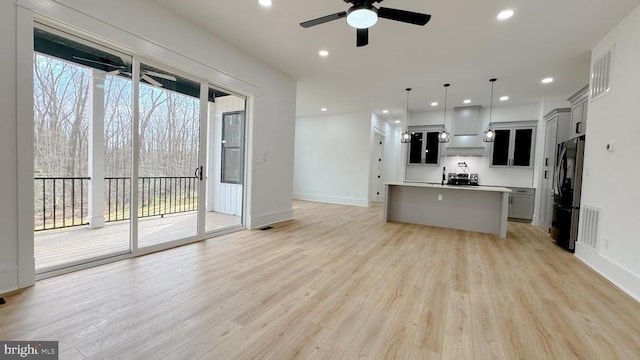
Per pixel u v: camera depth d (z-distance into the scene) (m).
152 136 3.52
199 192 3.68
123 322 1.75
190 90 3.61
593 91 3.35
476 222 4.91
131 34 2.67
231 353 1.50
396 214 5.59
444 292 2.36
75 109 3.40
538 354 1.58
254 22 3.21
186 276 2.51
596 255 3.01
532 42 3.40
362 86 5.45
